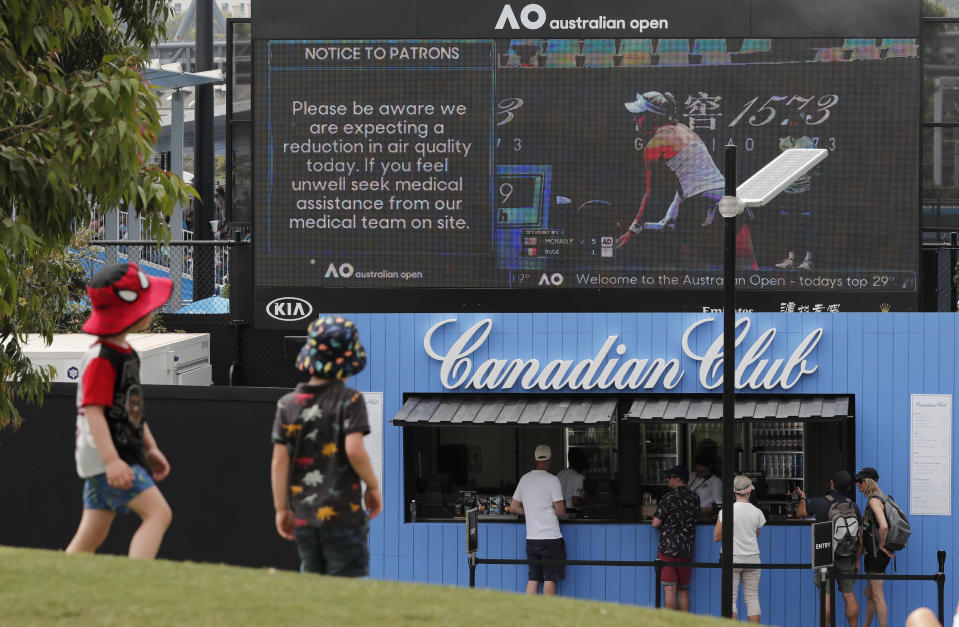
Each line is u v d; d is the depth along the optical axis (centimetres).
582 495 5672
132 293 2430
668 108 5988
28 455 5316
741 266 5972
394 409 5716
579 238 6003
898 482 5531
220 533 5169
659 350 5641
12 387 4819
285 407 2416
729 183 4522
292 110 6062
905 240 5953
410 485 5722
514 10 6006
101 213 4078
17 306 4519
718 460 5975
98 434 2377
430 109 6041
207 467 5188
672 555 5275
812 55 5978
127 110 3644
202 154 8319
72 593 2145
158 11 4928
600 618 2325
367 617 2117
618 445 5666
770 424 5966
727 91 5978
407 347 5719
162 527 2500
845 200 5962
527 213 6016
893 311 5956
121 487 2377
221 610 2098
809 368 5569
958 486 5484
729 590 4569
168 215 3859
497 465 6112
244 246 6556
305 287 6062
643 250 5988
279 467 2411
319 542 2438
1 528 5316
